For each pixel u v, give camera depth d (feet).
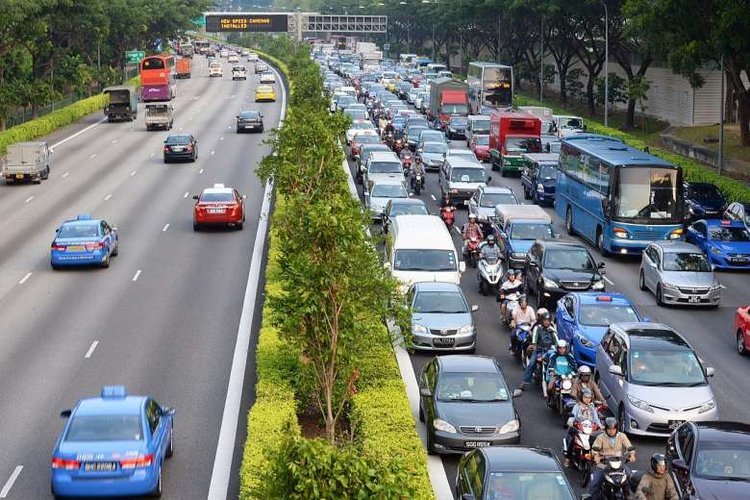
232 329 126.82
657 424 92.17
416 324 118.73
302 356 86.69
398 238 143.02
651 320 136.46
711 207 200.23
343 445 60.13
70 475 75.82
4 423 95.91
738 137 297.74
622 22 367.86
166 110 347.36
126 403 80.59
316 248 82.07
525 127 264.31
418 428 95.25
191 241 179.73
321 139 154.61
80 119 386.52
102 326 128.47
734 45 221.87
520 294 130.62
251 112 337.52
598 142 196.75
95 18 390.42
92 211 207.10
